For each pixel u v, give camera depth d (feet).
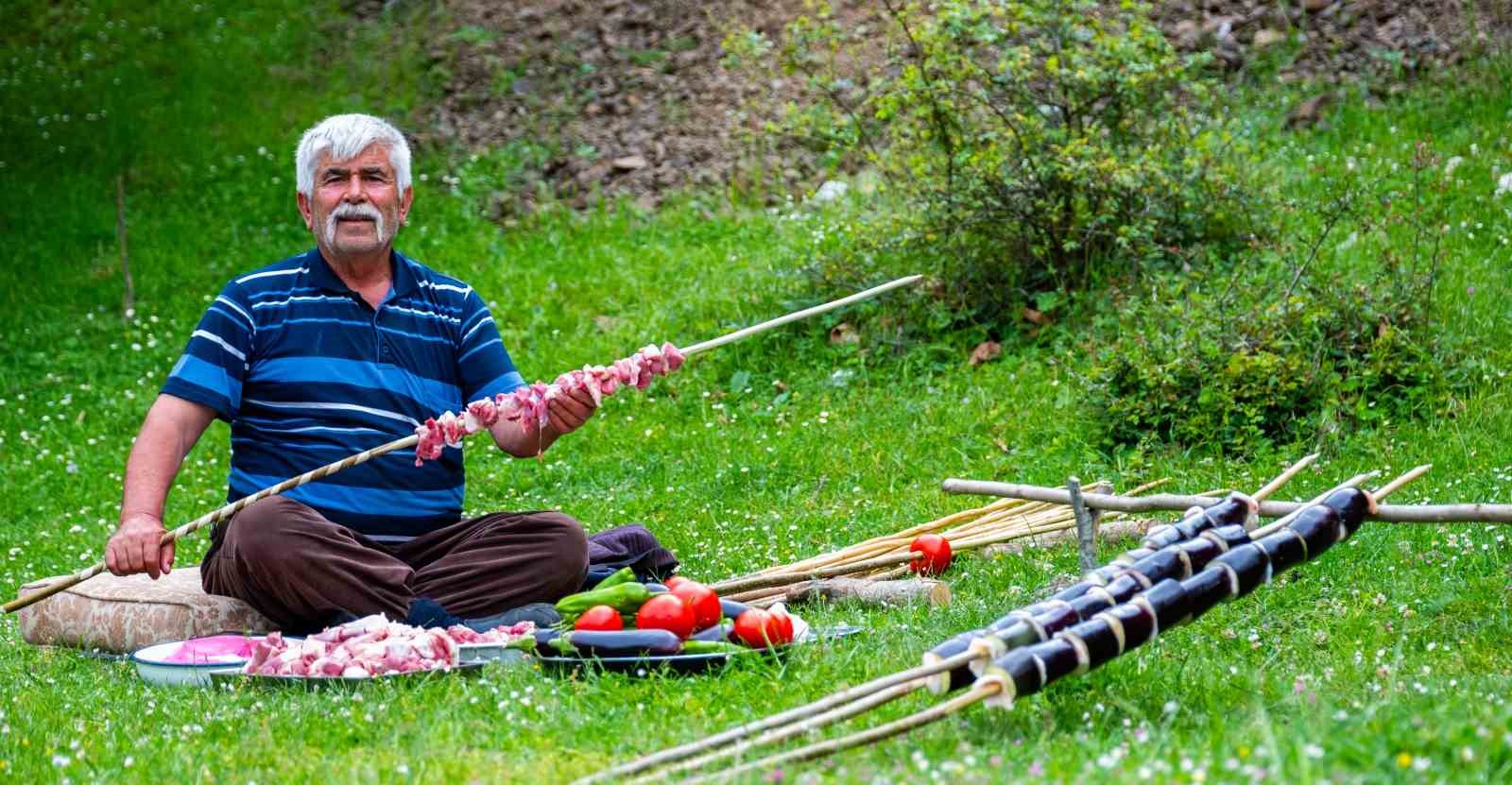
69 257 39.93
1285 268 27.32
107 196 42.50
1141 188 29.12
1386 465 22.17
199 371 16.92
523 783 10.46
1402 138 34.71
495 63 46.91
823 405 28.63
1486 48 37.65
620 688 13.12
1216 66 38.91
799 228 35.35
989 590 17.56
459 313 18.37
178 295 38.17
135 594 17.25
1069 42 29.76
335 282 17.72
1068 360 27.53
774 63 43.39
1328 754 9.37
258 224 41.32
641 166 41.19
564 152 42.73
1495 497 19.74
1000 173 29.91
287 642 14.83
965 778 9.48
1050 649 10.84
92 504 28.94
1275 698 12.10
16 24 50.65
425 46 48.49
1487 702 11.25
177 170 43.55
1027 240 30.01
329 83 47.32
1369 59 38.32
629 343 32.37
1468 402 23.95
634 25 47.42
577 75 45.88
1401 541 17.93
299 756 11.53
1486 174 32.12
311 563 16.02
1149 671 12.88
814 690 13.02
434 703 12.91
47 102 46.57
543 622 15.98
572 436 29.40
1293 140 35.04
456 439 16.02
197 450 31.81
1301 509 12.99
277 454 17.24
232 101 46.70
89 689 14.75
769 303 32.27
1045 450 25.04
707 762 10.23
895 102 29.91
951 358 29.50
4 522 28.32
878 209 32.91
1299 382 24.13
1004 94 30.07
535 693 12.87
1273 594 16.38
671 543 22.16
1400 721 10.17
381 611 16.10
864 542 19.65
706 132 41.93
